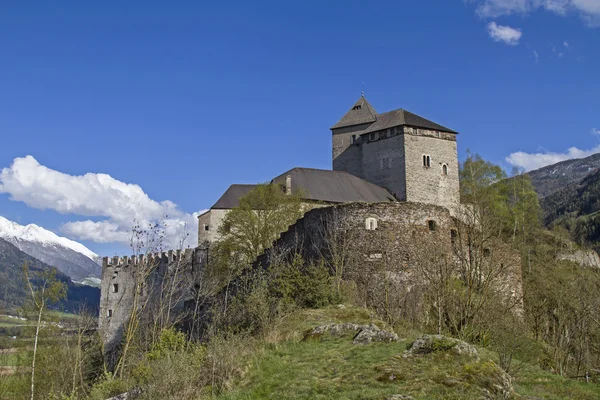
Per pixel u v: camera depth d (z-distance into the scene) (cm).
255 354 2542
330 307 3238
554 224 8950
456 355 2161
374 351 2323
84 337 4953
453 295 3369
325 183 6838
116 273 6844
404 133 7375
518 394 2077
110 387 2816
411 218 3825
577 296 4012
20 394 3866
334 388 2008
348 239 3762
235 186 6956
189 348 3081
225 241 5512
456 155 7619
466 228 4125
